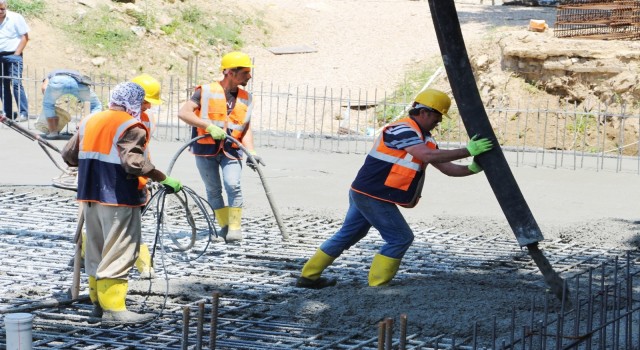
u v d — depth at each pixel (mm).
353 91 44781
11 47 33906
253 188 24016
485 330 12867
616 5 42250
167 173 16953
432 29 49812
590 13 44031
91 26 45500
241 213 19156
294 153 31000
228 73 17922
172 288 14969
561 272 16516
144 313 13484
